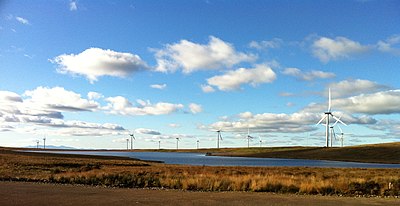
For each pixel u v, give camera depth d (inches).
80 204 670.5
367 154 6756.9
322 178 1229.7
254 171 1715.1
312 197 831.7
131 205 669.9
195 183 1039.6
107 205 665.0
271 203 718.5
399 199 812.0
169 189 974.4
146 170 1668.3
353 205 705.0
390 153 6628.9
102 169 1795.0
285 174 1525.6
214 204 698.2
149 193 862.5
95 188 960.3
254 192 923.4
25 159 2404.0
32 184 1014.4
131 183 1103.6
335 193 926.4
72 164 2097.7
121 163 2620.6
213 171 1659.7
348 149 7524.6
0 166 1651.1
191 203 706.8
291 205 694.5
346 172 1699.1
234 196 826.2
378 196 875.4
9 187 920.3
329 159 6574.8
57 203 677.3
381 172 1715.1
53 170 1647.4
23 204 655.1
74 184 1065.5
